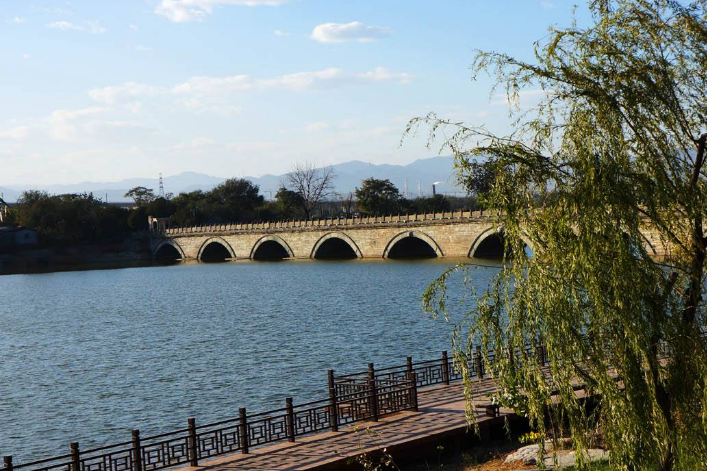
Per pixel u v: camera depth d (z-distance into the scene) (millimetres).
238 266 165625
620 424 12953
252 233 179625
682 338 13031
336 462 20375
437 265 124188
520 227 13656
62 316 89750
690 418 12992
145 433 34500
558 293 13164
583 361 13227
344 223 155625
